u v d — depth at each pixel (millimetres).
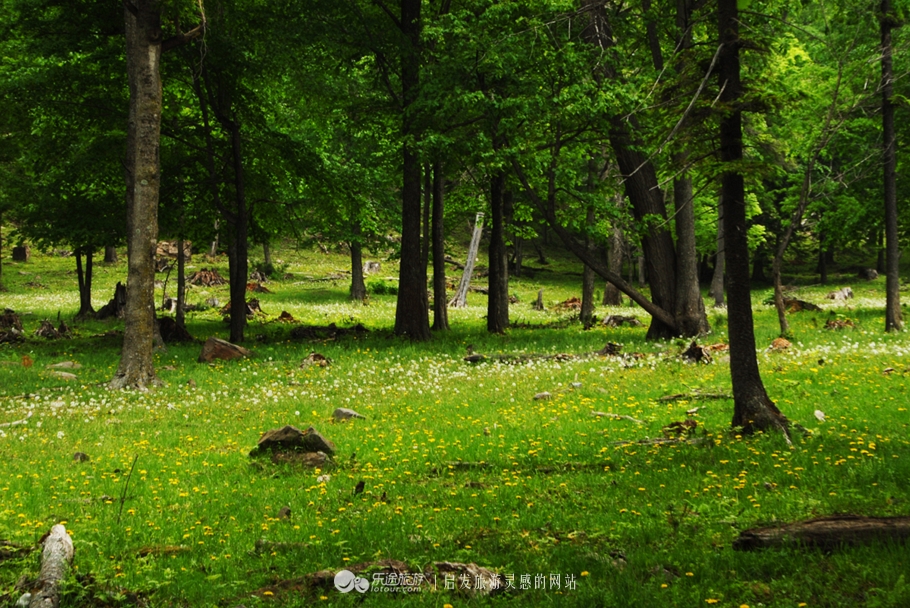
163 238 31203
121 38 25344
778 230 58688
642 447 10922
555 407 14641
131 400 16625
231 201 29188
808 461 9391
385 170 34031
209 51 24078
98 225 30047
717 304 44219
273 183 30016
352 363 20844
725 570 5902
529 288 57875
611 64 25125
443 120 24000
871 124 29562
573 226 27750
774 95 11305
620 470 9805
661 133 12250
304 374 19375
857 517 6535
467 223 70875
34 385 18000
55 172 28891
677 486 8641
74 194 30406
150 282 18391
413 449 11539
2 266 53344
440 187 30078
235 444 12453
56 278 51562
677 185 25125
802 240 67688
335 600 5695
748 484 8500
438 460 10758
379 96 28438
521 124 23469
